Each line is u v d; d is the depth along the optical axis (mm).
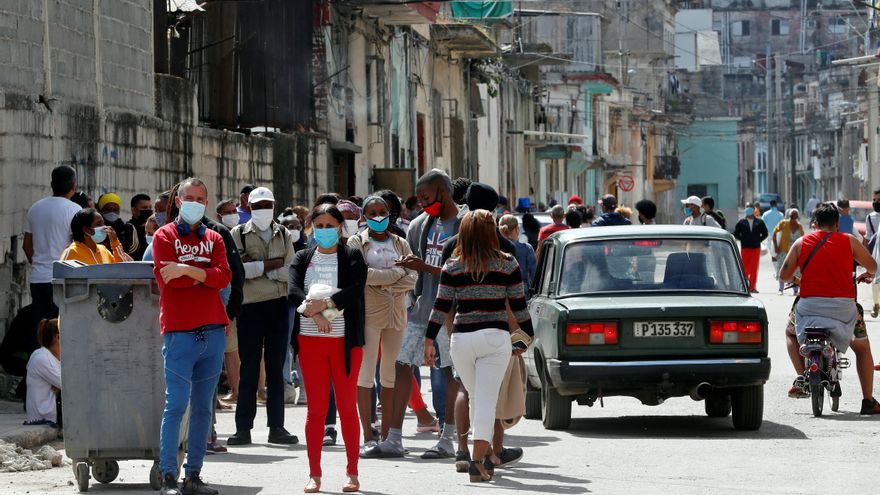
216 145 51156
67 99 38125
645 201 48031
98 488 22516
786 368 41625
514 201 132750
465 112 107188
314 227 22812
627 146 197000
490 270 22672
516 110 135625
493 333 22562
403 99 86250
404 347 26297
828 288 31781
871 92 170625
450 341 23438
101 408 21969
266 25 58344
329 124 68938
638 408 34688
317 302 21969
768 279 93625
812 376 31594
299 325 22281
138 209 36594
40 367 28656
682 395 29062
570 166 166125
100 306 21922
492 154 122188
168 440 21172
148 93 44906
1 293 33906
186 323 21141
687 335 28641
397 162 84625
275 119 59500
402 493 21766
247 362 27828
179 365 21172
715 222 65688
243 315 27750
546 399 30062
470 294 22672
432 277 26484
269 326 27828
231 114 55656
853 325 31844
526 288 35094
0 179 33469
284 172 59531
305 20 63688
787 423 30625
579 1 187625
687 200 65375
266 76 58094
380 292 26156
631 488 21969
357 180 74875
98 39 40688
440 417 28391
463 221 22797
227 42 55156
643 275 30266
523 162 138750
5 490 22203
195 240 21203
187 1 50219
